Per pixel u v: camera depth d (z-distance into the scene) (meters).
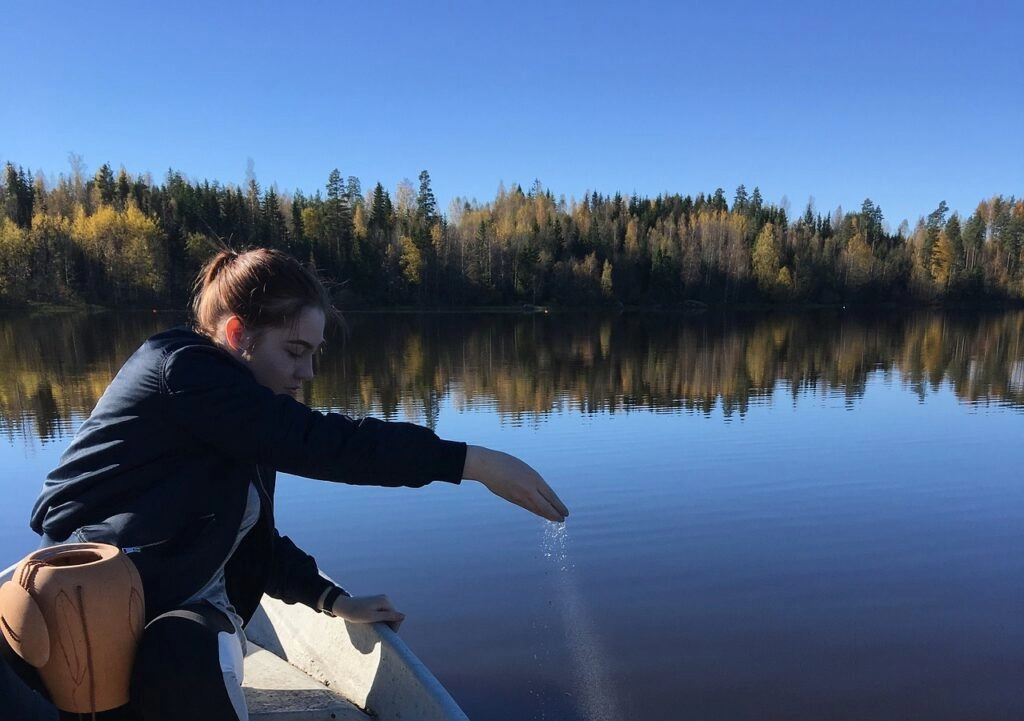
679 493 6.01
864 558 4.61
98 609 1.04
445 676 3.28
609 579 4.28
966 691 3.17
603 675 3.26
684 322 38.22
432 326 33.81
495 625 3.71
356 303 50.50
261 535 1.44
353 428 1.25
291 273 1.32
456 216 74.06
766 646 3.52
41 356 17.94
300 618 1.95
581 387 12.78
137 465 1.19
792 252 59.56
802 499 5.84
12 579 1.08
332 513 5.40
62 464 1.24
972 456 7.31
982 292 57.78
